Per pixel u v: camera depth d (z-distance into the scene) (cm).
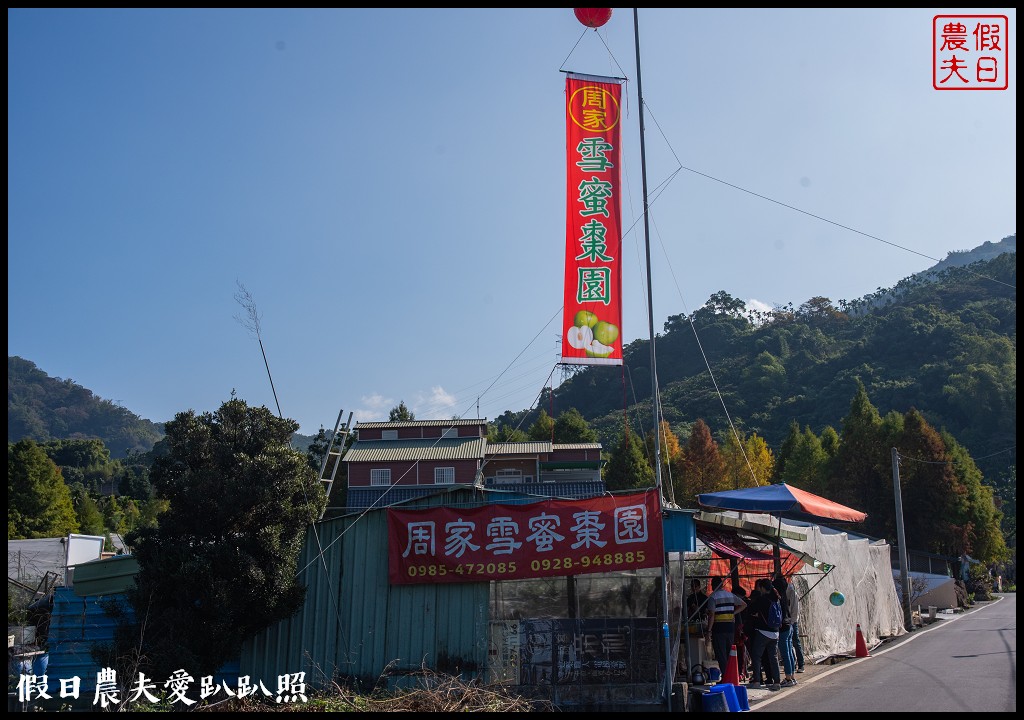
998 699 1099
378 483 4138
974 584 4394
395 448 4353
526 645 1242
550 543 1275
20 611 1566
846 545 2108
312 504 1369
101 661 1243
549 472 4216
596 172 1307
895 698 1147
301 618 1349
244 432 1374
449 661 1295
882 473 4797
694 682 1302
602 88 1329
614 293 1279
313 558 1370
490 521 1300
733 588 1485
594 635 1236
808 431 5572
